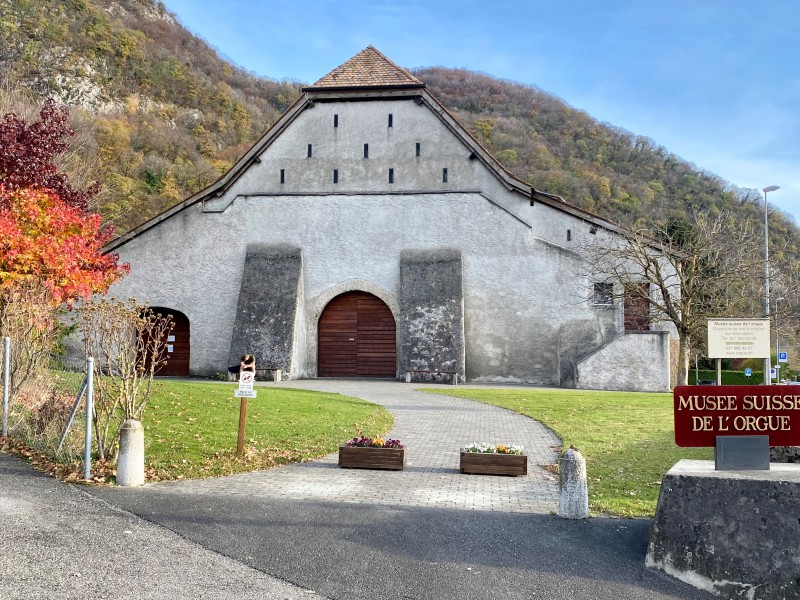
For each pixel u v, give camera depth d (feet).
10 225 54.65
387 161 106.73
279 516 26.27
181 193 221.25
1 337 45.52
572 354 100.42
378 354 105.70
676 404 23.45
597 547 23.61
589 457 40.42
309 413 53.98
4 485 28.99
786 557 20.36
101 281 65.21
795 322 103.86
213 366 104.47
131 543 22.18
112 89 255.91
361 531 24.68
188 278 106.22
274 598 18.29
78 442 35.65
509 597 19.13
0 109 96.43
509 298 103.09
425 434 49.47
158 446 38.06
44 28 241.14
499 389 89.45
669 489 22.02
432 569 21.06
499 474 35.70
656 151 248.52
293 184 107.14
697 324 94.07
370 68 110.01
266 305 101.76
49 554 20.61
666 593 20.13
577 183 216.33
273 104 349.20
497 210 103.96
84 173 117.50
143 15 337.93
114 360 35.17
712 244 102.12
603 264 101.40
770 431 23.09
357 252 105.50
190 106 288.92
